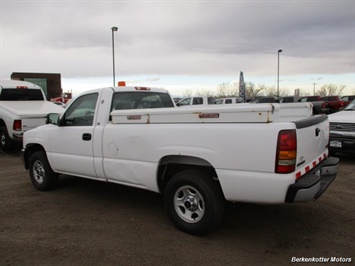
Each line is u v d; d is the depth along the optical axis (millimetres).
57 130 5312
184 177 3771
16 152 10453
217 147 3486
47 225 4246
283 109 4945
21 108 10188
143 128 4086
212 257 3361
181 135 3730
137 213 4637
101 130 4582
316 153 3941
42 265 3250
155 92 5508
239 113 3381
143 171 4109
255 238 3779
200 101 19062
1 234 3982
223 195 3701
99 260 3328
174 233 3934
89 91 5008
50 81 49250
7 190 5953
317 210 4613
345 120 7637
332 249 3504
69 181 6484
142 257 3375
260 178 3260
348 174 6598
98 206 4961
